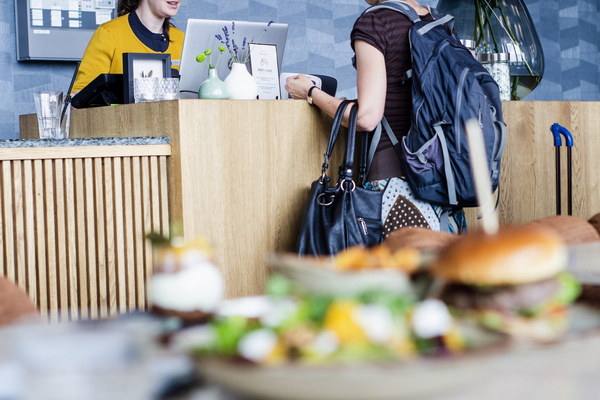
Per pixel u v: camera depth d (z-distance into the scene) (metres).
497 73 3.27
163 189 2.72
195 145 2.68
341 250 2.61
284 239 2.87
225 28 3.09
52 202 2.59
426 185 2.62
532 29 3.47
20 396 0.64
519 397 0.66
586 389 0.67
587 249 1.30
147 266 2.74
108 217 2.68
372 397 0.63
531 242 0.80
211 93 2.80
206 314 0.87
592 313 0.89
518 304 0.78
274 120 2.83
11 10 5.24
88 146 2.62
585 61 7.38
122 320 0.85
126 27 4.07
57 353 0.69
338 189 2.67
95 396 0.64
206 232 2.71
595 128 3.54
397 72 2.65
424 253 0.92
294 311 0.72
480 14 3.40
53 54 5.27
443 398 0.66
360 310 0.69
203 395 0.67
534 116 3.36
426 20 2.72
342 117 2.69
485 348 0.69
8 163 2.52
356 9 6.43
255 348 0.67
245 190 2.78
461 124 2.56
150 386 0.67
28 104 5.32
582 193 3.53
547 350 0.75
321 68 6.31
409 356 0.67
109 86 3.13
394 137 2.68
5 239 2.54
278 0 6.11
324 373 0.62
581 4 7.33
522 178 3.34
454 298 0.81
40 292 2.59
